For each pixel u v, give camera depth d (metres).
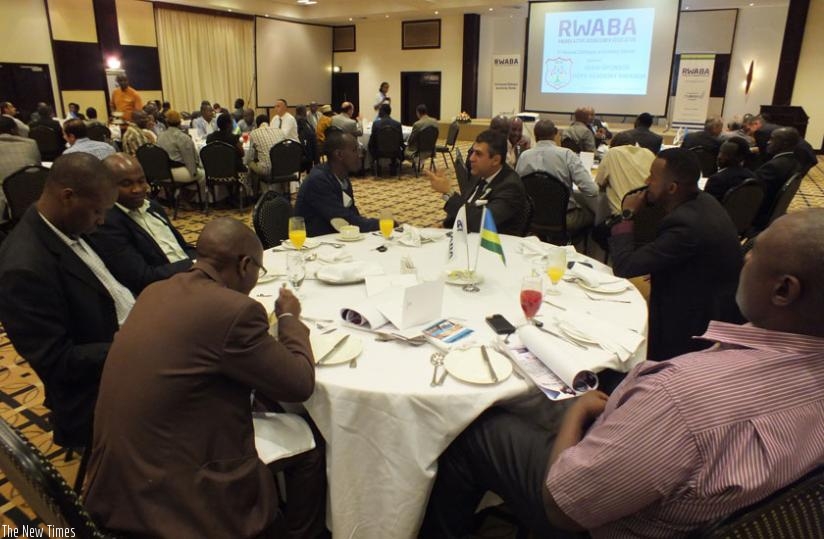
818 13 10.05
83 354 1.54
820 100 10.38
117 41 9.98
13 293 1.46
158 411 1.11
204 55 11.47
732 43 11.68
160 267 2.14
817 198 6.86
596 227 4.20
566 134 6.12
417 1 10.85
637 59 9.80
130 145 6.05
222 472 1.18
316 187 2.82
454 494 1.48
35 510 1.03
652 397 0.84
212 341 1.14
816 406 0.80
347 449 1.38
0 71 8.63
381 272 2.03
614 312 1.79
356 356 1.46
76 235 1.68
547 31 10.45
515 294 1.91
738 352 0.85
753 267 0.85
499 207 2.71
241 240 1.31
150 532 1.11
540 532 1.27
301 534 1.50
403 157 8.41
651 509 0.89
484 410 1.34
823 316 0.80
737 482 0.78
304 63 13.65
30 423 2.31
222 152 5.61
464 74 12.71
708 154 5.66
